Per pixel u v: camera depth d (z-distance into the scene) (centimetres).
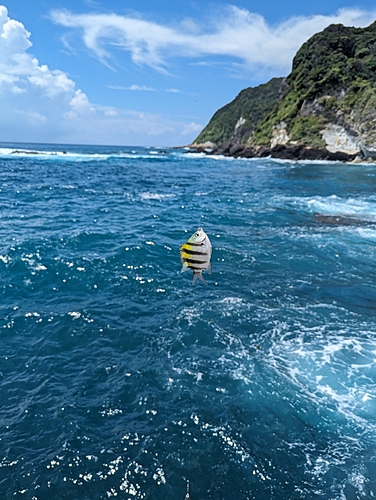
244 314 765
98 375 581
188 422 494
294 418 504
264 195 2223
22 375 576
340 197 2109
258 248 1179
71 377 575
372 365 609
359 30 6531
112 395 540
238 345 660
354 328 722
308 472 428
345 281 949
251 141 7225
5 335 673
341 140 5319
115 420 496
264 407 522
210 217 1617
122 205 1872
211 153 9069
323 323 739
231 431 481
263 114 9238
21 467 425
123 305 795
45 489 402
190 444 461
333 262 1076
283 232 1371
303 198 2091
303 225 1480
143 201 2009
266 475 424
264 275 976
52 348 643
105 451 448
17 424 483
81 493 399
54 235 1230
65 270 948
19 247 1073
